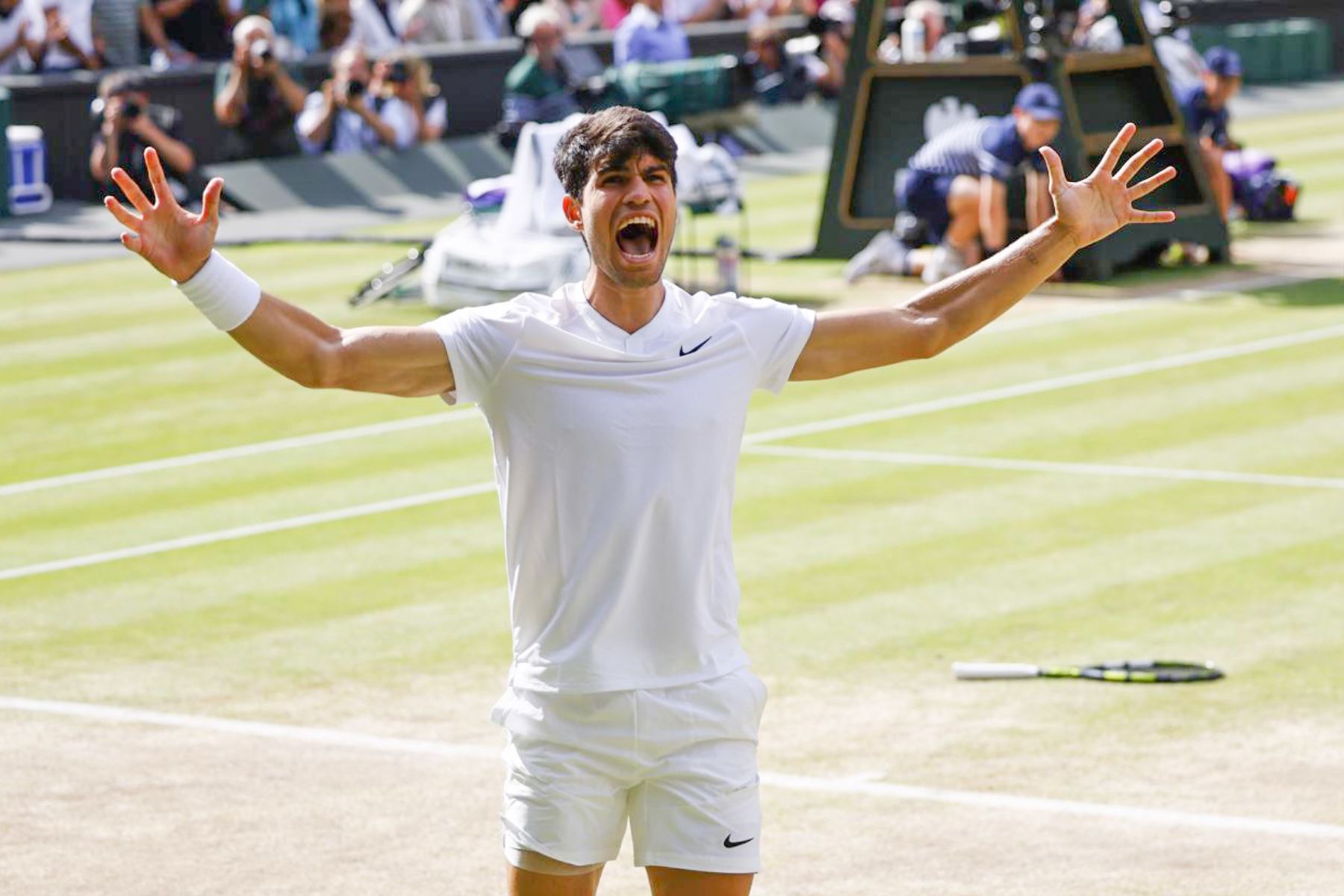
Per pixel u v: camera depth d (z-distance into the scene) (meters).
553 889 9.70
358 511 24.03
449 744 16.19
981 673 17.58
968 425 27.81
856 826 14.30
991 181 37.31
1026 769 15.39
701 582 9.58
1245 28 73.88
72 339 35.38
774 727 16.45
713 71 48.69
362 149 52.03
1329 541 21.77
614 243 9.32
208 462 26.69
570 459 9.41
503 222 35.94
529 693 9.63
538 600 9.62
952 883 13.24
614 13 61.22
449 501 24.44
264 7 55.50
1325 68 76.44
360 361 9.25
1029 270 9.90
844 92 41.25
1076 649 18.39
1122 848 13.80
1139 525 22.59
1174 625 19.02
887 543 22.06
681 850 9.63
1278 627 18.89
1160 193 40.25
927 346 9.89
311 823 14.48
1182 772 15.27
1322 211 47.38
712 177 37.03
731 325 9.60
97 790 15.18
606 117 9.36
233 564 21.77
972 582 20.53
